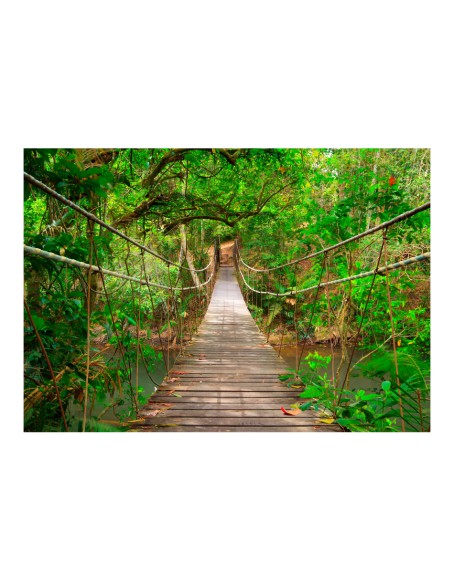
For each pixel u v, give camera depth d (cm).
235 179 691
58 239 205
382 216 364
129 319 266
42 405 213
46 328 220
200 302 887
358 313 416
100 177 191
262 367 386
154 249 927
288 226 809
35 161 210
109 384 261
